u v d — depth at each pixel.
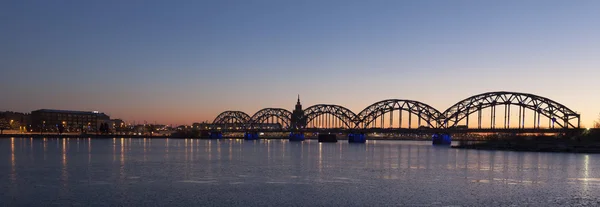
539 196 50.22
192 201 46.66
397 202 46.59
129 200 46.91
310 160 104.31
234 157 114.75
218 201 46.69
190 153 133.62
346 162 97.81
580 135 181.88
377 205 45.22
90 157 109.81
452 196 50.06
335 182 61.28
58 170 75.56
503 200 47.78
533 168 81.75
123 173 71.12
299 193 51.66
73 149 152.12
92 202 45.91
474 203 46.19
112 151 140.88
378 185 58.47
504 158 109.56
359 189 54.91
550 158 108.69
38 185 56.97
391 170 78.38
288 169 79.69
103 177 65.50
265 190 53.78
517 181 62.88
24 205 44.50
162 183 59.19
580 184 59.94
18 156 112.19
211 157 113.81
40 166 83.19
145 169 77.88
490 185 58.72
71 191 52.28
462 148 178.12
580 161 98.56
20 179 62.94
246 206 44.50
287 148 182.38
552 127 195.25
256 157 115.50
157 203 45.53
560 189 55.38
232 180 62.78
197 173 71.69
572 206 44.94
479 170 78.25
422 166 86.88
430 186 57.66
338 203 46.09
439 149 173.25
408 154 132.62
